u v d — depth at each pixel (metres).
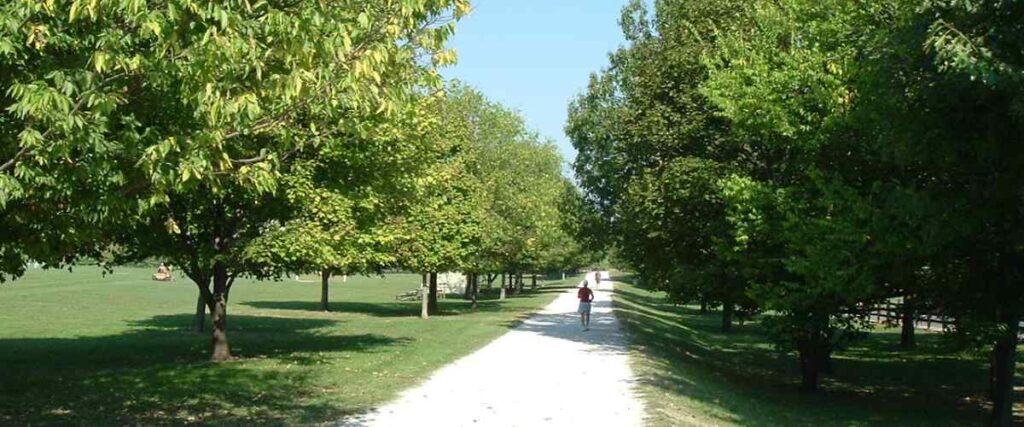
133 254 18.09
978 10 9.62
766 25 18.81
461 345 23.25
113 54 7.30
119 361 19.03
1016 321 15.01
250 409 12.24
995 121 10.85
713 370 23.11
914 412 18.02
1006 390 15.27
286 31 8.10
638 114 24.03
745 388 20.27
